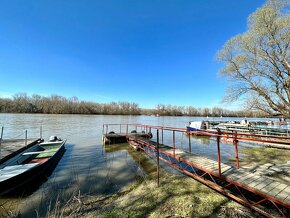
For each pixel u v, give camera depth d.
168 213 3.59
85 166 7.74
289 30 11.09
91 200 4.55
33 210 4.23
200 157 5.98
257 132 14.42
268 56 12.19
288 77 11.74
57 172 7.00
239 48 13.52
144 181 5.69
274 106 12.52
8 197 4.91
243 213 3.51
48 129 22.67
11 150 8.16
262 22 11.72
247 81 13.52
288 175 5.59
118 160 8.64
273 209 3.65
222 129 16.50
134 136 12.59
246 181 3.84
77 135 18.03
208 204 3.87
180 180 5.42
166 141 15.09
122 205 4.12
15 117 41.16
